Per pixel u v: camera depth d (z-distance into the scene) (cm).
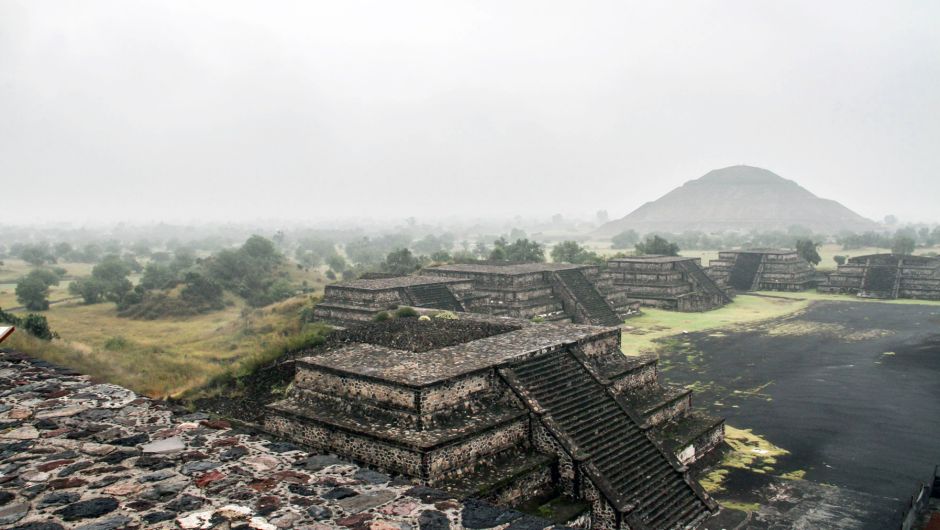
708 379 4497
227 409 2920
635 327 6650
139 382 3669
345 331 3338
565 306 6681
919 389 4212
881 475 2828
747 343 5784
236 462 941
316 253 18688
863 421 3569
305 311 5628
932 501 2538
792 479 2795
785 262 10369
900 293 9338
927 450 3120
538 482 2280
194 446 1002
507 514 790
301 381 2638
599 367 3086
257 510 785
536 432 2408
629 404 2973
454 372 2377
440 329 3222
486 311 5934
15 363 1500
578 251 10700
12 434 1030
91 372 3597
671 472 2530
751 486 2725
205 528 734
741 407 3844
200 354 4972
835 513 2464
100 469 901
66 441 1008
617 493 2244
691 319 7250
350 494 841
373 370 2423
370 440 2183
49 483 848
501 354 2694
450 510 800
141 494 823
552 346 2864
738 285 10444
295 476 898
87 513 762
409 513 789
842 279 9819
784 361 5056
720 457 3053
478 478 2144
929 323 6894
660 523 2252
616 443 2525
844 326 6756
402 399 2252
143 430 1066
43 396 1241
